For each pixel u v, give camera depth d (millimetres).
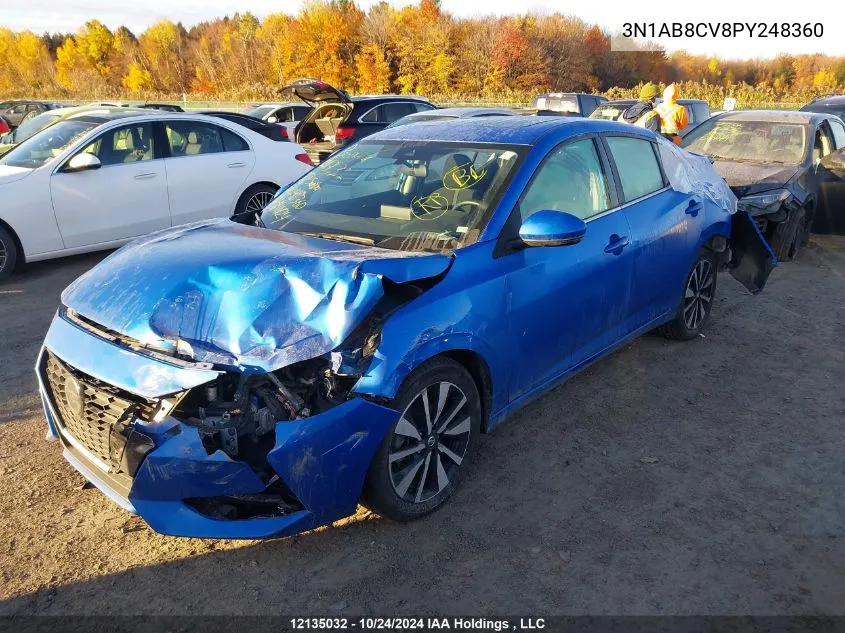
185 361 2520
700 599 2592
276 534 2596
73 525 3041
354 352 2689
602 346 4094
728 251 5395
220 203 7980
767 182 7215
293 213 3824
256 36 71938
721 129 8484
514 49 56844
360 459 2697
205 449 2484
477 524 3055
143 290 2770
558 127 3865
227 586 2684
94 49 80375
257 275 2719
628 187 4223
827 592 2629
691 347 5098
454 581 2703
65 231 6945
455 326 2939
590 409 4141
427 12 58469
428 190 3602
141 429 2482
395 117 12031
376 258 2777
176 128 7723
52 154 7133
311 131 12227
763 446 3709
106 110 9078
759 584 2668
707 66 63875
